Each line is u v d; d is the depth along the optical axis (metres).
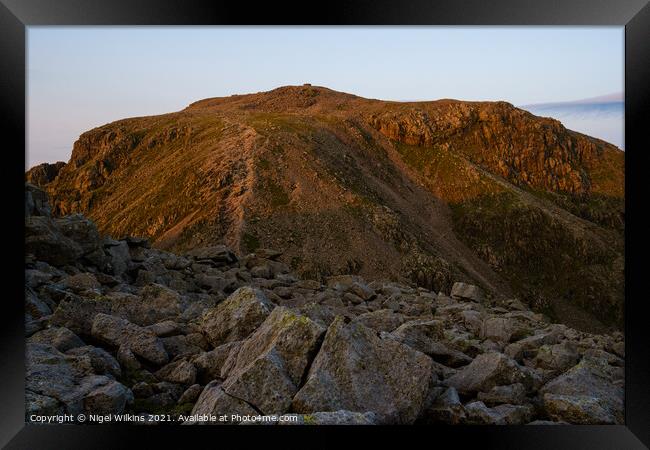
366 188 175.50
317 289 16.12
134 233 155.75
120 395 6.77
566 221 194.50
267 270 17.77
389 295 17.03
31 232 12.20
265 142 172.25
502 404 7.17
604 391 7.79
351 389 6.37
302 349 6.76
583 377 8.00
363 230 146.88
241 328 8.56
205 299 13.17
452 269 150.62
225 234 134.75
